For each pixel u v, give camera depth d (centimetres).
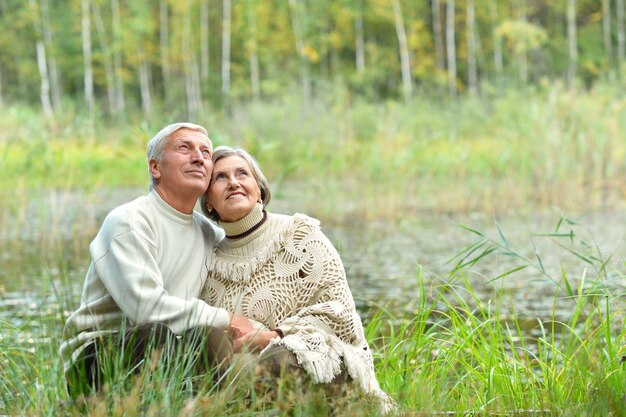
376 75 3809
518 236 1136
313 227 381
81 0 3975
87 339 364
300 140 1639
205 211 399
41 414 327
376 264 944
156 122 1439
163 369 339
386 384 424
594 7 4109
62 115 1805
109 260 364
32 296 720
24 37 4072
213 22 4431
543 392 392
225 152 388
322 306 366
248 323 368
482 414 365
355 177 1478
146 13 3953
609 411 347
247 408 346
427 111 2170
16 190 1300
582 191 1450
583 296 461
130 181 1792
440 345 458
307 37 3844
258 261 378
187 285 375
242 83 3862
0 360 410
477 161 1645
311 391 334
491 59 4081
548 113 1573
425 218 1373
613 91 1778
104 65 4162
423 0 3984
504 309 675
